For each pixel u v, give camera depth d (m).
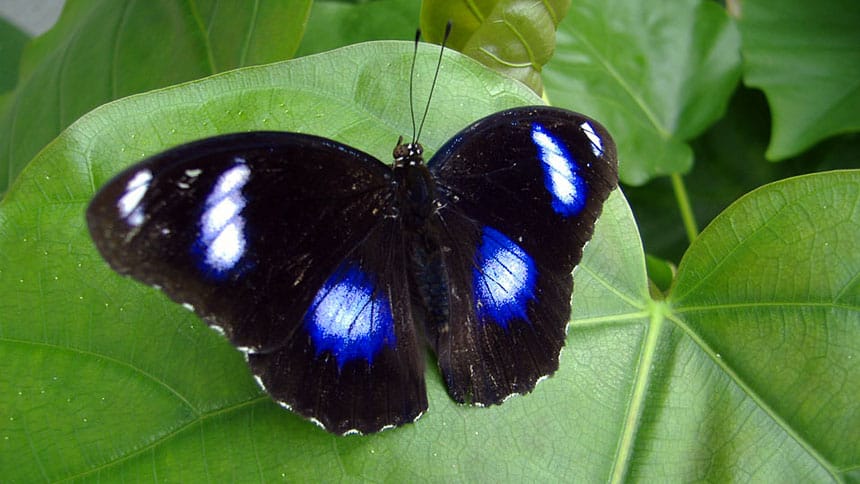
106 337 0.26
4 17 0.37
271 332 0.25
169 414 0.26
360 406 0.26
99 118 0.27
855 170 0.28
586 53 0.36
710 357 0.28
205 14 0.31
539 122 0.27
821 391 0.27
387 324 0.26
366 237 0.27
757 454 0.27
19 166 0.33
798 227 0.28
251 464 0.26
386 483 0.26
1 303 0.26
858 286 0.28
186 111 0.27
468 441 0.27
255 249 0.25
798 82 0.35
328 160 0.26
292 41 0.29
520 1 0.29
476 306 0.27
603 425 0.28
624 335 0.28
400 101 0.28
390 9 0.34
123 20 0.32
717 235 0.28
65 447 0.26
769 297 0.28
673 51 0.36
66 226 0.27
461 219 0.27
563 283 0.27
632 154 0.35
